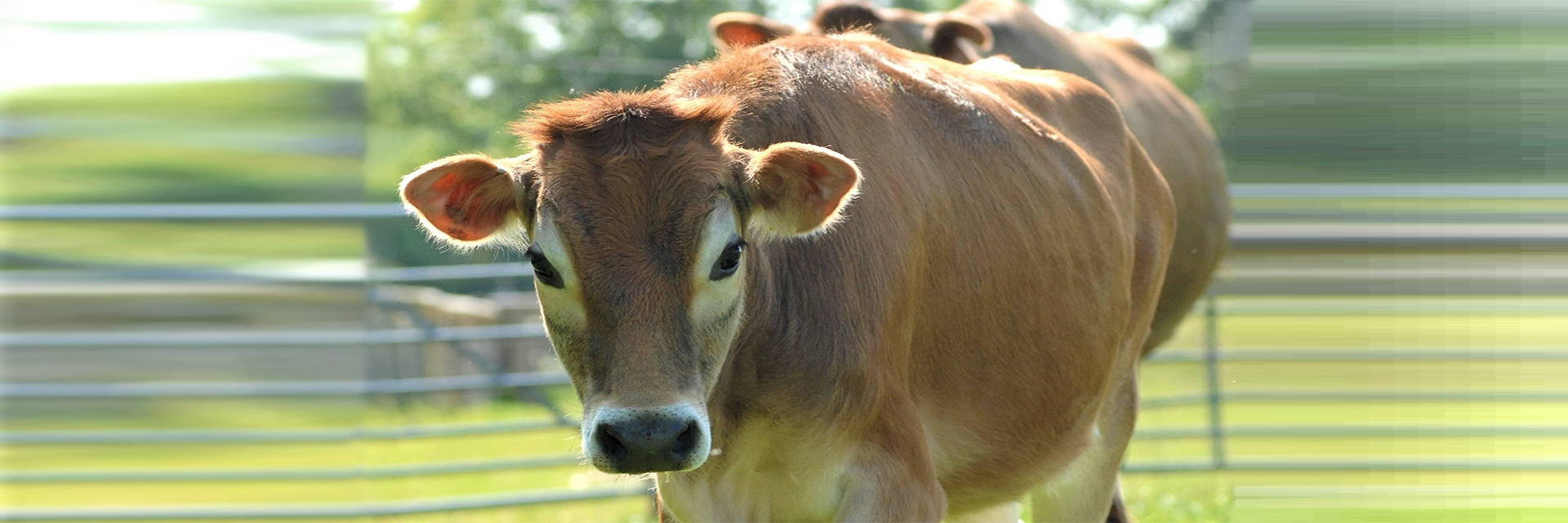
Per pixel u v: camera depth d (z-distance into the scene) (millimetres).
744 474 5867
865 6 11906
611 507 14602
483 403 23828
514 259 24766
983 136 6805
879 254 5773
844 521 5660
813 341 5594
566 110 5191
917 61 7086
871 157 6000
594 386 4898
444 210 5105
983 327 6473
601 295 4852
